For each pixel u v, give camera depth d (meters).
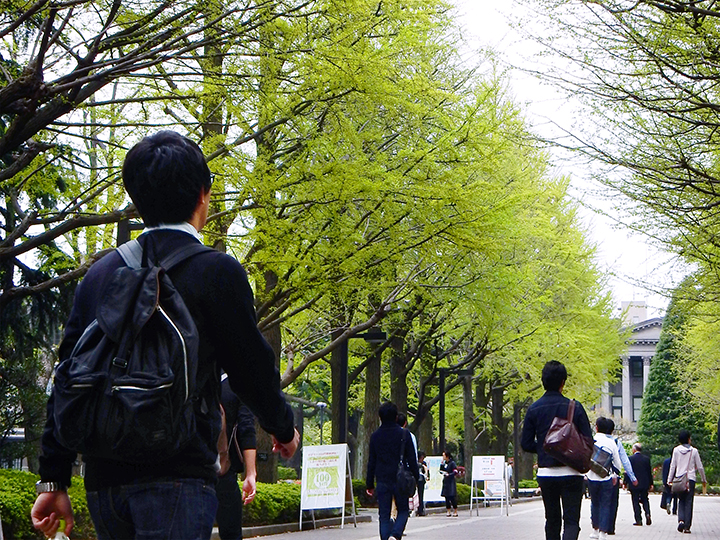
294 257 14.36
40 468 2.78
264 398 2.86
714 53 11.35
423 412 34.91
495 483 31.58
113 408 2.47
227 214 14.73
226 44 11.34
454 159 15.70
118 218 12.30
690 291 16.30
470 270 22.12
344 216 15.44
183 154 2.93
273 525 18.28
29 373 24.00
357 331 20.80
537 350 35.00
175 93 12.46
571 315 37.97
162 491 2.58
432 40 19.95
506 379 43.81
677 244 14.48
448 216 15.33
